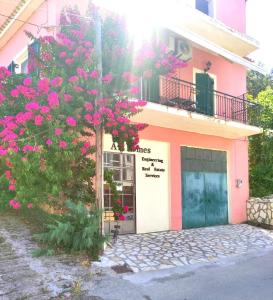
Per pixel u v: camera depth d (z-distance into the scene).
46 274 6.34
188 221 12.47
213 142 13.63
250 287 6.41
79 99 7.41
